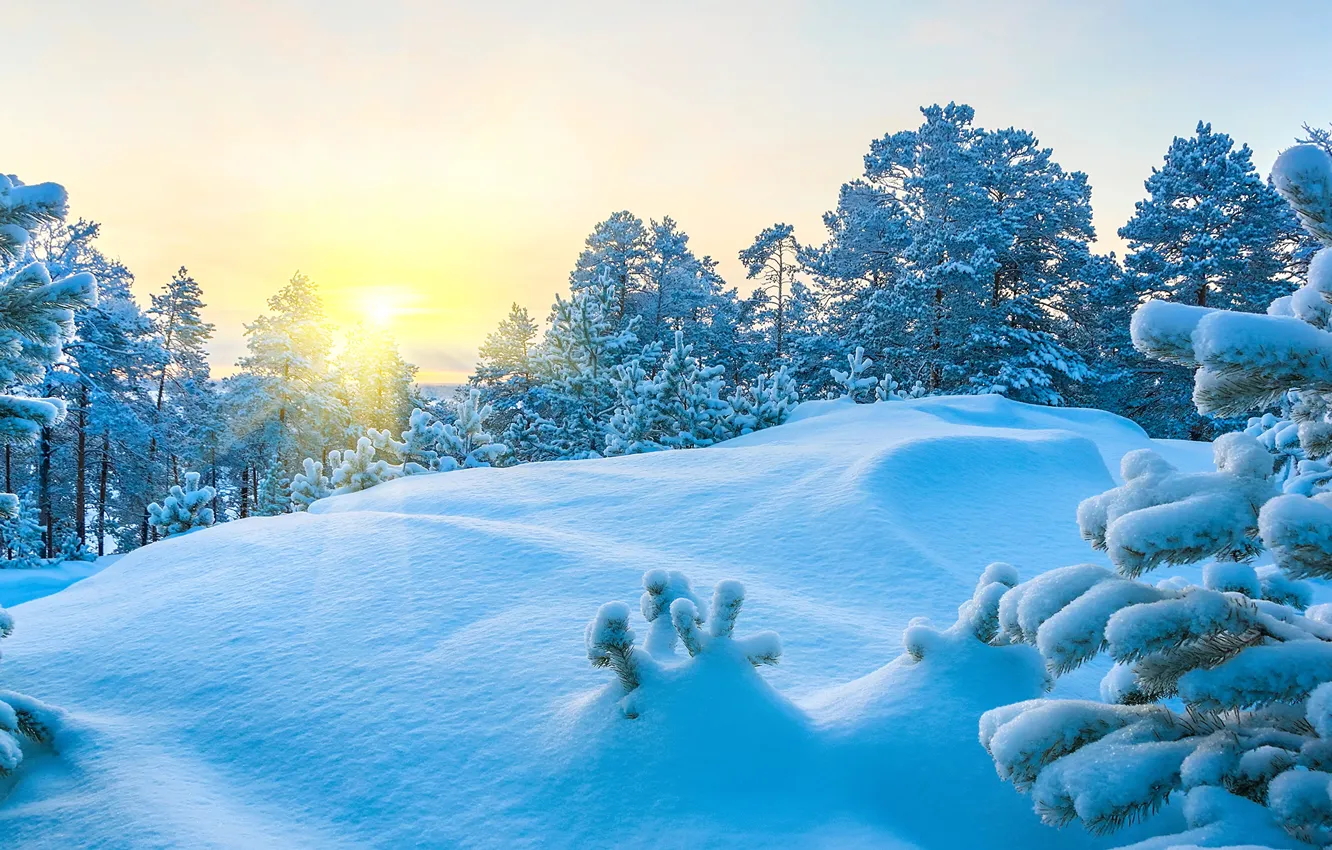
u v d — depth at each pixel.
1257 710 2.31
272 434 39.91
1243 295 34.06
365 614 6.74
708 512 10.31
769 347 50.41
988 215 38.19
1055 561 8.49
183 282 46.25
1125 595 2.11
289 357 40.44
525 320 38.50
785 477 11.52
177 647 6.37
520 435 26.98
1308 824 1.87
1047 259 40.03
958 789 3.36
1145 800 2.07
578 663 5.29
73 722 5.06
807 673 5.25
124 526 43.47
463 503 12.21
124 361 38.34
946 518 9.77
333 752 4.48
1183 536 1.88
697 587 7.29
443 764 4.21
